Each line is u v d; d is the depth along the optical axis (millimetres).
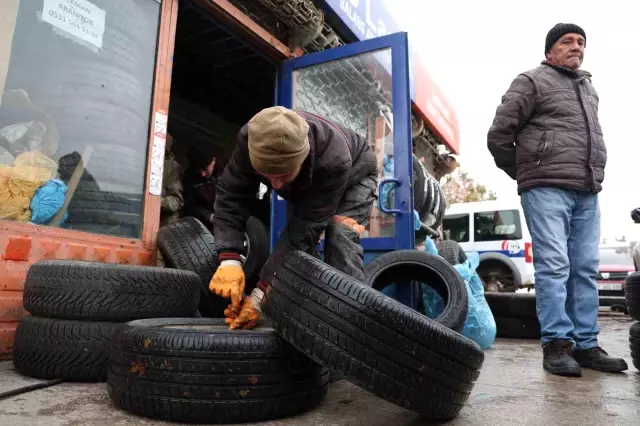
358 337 1476
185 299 2346
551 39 2852
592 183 2707
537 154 2732
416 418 1650
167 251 2975
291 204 2211
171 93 5539
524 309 4781
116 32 3250
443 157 8305
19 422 1458
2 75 2574
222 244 1961
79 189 2936
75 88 2988
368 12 5316
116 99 3195
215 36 4695
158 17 3545
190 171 4719
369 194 2295
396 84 3887
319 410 1734
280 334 1600
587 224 2830
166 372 1539
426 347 1510
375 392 1468
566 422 1644
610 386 2268
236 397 1542
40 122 2801
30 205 2672
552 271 2656
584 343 2781
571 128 2713
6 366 2283
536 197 2744
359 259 2160
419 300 3656
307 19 4512
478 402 1917
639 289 2572
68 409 1628
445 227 11062
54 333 2012
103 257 2924
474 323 3662
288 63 4602
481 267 10602
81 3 3062
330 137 1853
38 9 2842
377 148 3898
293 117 1604
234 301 1910
